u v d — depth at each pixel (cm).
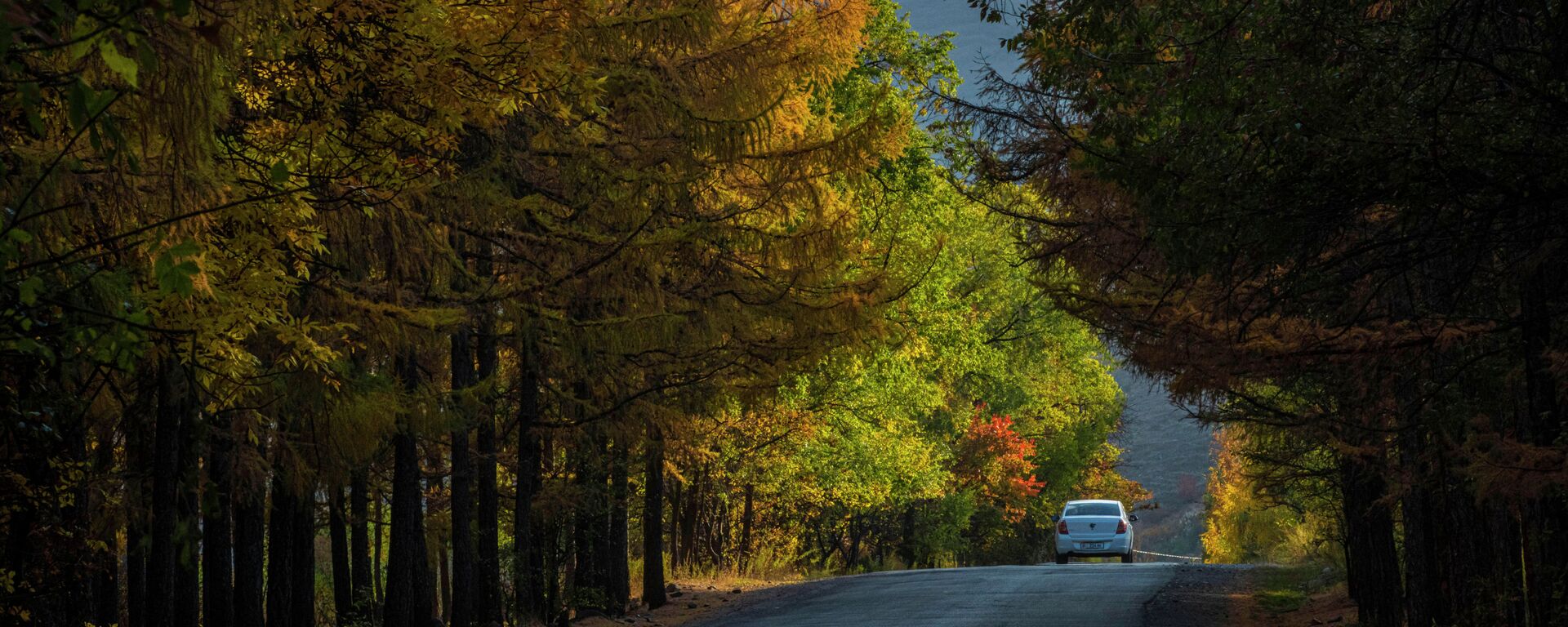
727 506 3762
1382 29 646
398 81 775
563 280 1289
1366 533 1519
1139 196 738
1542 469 670
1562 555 761
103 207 621
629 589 2264
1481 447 761
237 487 1141
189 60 485
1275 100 628
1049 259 1055
